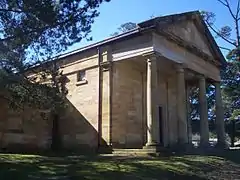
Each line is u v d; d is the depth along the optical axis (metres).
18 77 16.47
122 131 25.77
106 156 19.94
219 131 31.30
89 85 27.28
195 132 54.97
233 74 42.53
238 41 31.31
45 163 15.41
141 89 28.34
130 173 14.21
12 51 15.90
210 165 19.00
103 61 26.39
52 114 27.98
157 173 15.09
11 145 24.03
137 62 26.39
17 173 12.70
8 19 15.22
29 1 14.41
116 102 25.73
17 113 24.73
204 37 31.34
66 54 29.16
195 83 33.28
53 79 19.03
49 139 27.42
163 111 30.72
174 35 25.72
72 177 12.48
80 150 26.38
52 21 15.05
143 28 23.58
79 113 27.64
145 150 21.02
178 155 20.81
